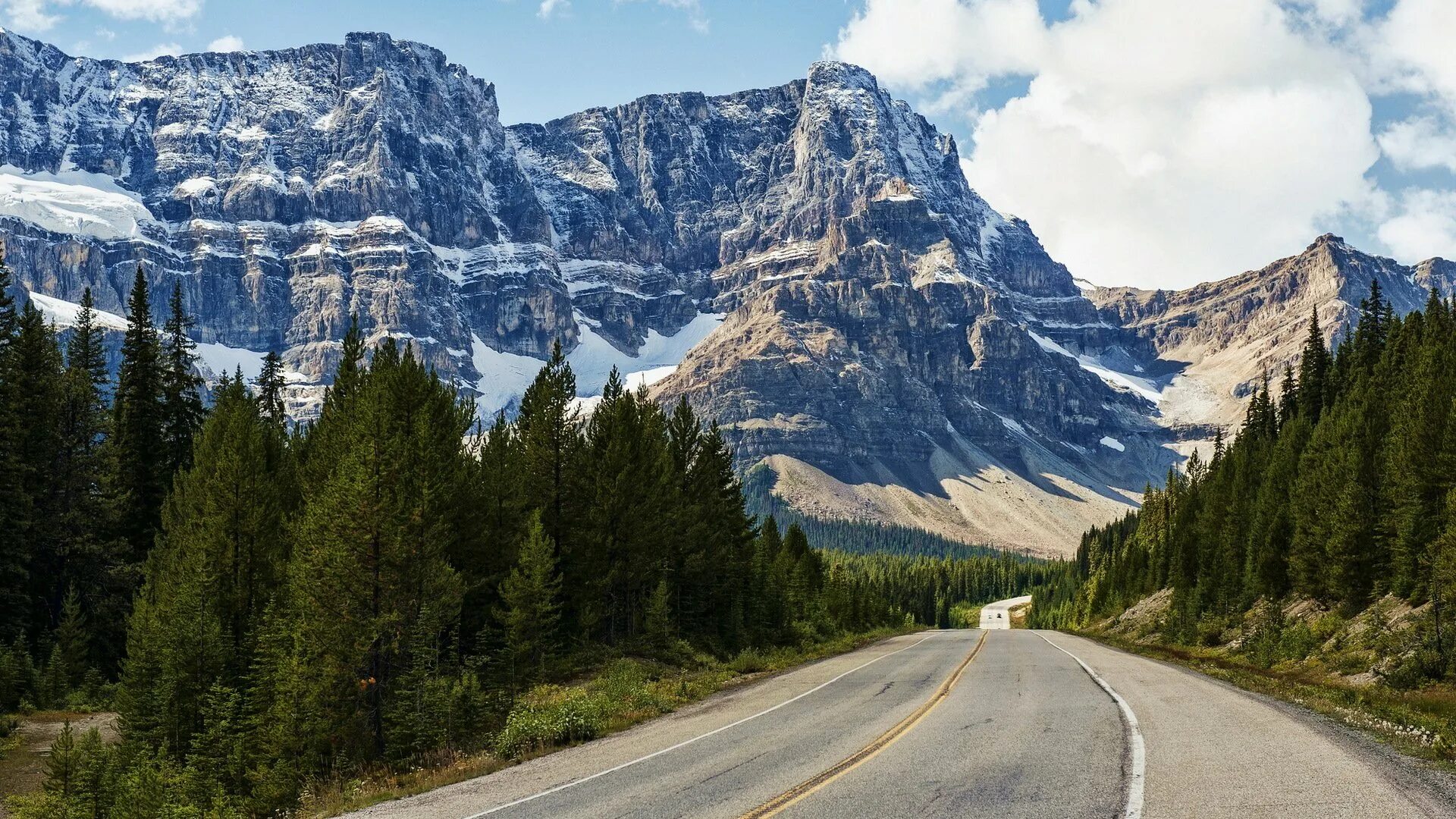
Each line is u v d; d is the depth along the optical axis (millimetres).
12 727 35781
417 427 39312
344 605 29094
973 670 32812
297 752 26875
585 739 20656
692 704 27203
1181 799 11188
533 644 38312
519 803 13102
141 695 34000
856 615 96875
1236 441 104938
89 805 24625
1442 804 10703
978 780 12734
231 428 50594
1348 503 46406
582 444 51156
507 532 45375
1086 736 16391
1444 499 41125
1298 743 15289
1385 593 43531
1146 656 43719
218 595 41281
